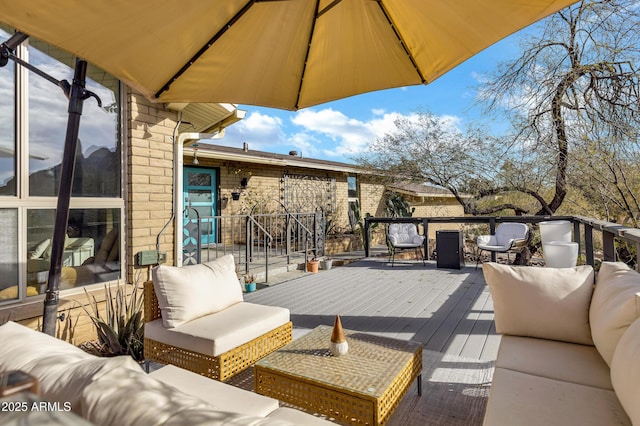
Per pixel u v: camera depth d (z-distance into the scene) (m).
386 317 3.94
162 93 2.36
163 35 1.89
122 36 1.81
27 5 1.52
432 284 5.55
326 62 2.38
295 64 2.38
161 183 3.96
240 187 9.55
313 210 11.48
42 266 3.01
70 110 2.14
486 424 1.34
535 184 8.08
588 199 7.60
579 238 5.96
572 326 2.11
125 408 0.83
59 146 3.13
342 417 1.72
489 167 8.81
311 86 2.59
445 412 2.09
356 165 11.20
